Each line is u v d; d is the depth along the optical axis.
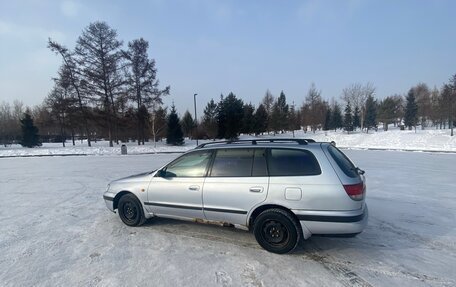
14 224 5.24
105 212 5.99
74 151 25.06
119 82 30.75
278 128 49.91
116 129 33.31
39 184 9.42
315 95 59.72
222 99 44.34
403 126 52.00
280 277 3.27
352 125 54.72
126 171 12.45
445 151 20.20
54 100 30.78
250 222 4.04
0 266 3.59
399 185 8.52
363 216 3.69
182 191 4.44
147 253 3.94
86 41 29.16
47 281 3.22
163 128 38.31
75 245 4.24
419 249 4.01
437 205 6.28
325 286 3.07
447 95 36.47
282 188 3.75
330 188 3.57
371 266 3.52
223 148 4.35
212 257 3.79
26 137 34.16
